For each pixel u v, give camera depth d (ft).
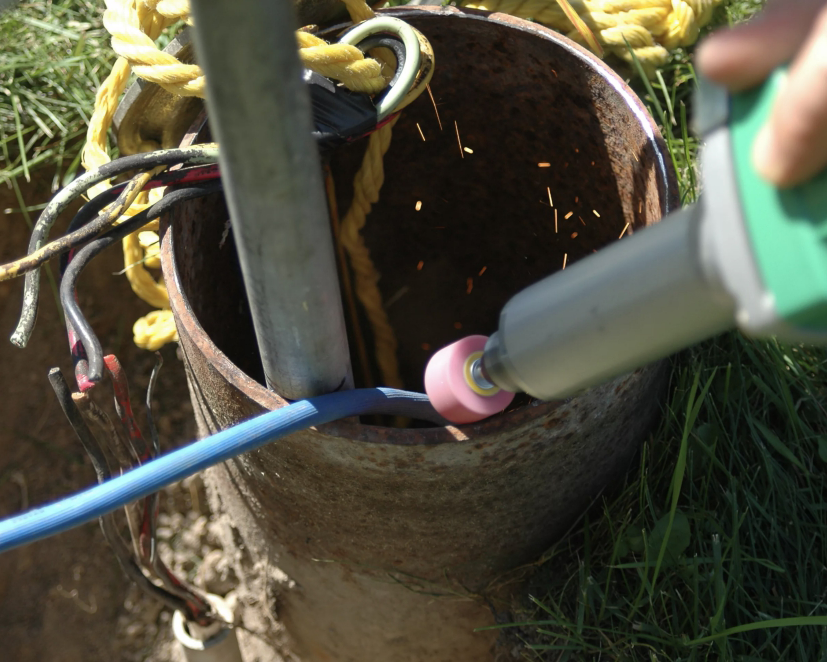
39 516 2.32
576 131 3.68
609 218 3.85
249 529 4.04
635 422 3.15
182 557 5.53
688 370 3.60
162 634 5.76
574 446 2.84
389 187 4.38
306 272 1.94
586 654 3.35
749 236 1.08
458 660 4.02
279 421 2.31
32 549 5.71
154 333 4.04
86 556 5.71
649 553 3.29
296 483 3.00
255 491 3.39
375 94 3.27
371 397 2.41
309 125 1.61
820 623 2.84
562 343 1.59
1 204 4.85
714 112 1.14
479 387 2.22
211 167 3.06
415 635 3.89
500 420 2.50
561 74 3.50
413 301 4.86
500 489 2.85
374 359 4.45
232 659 4.63
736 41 1.05
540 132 3.87
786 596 3.33
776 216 1.05
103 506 2.32
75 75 4.68
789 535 3.41
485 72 3.73
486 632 3.82
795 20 1.01
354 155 4.08
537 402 2.56
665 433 3.44
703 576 3.26
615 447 3.12
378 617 3.82
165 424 5.33
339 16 3.77
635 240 1.42
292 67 1.48
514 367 1.73
